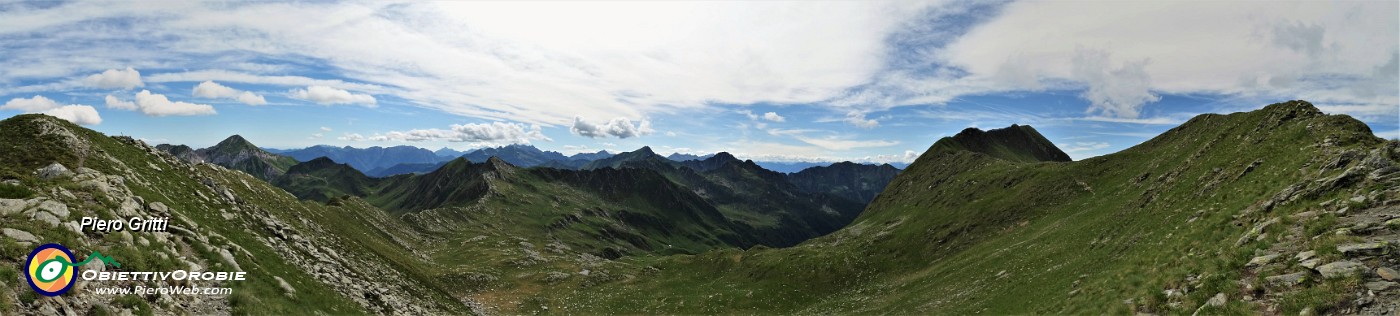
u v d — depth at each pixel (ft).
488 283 340.39
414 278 225.35
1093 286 127.75
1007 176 469.98
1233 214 116.26
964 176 542.98
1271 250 82.94
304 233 184.85
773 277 361.10
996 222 368.68
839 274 351.67
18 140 129.70
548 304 305.73
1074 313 115.44
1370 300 61.11
